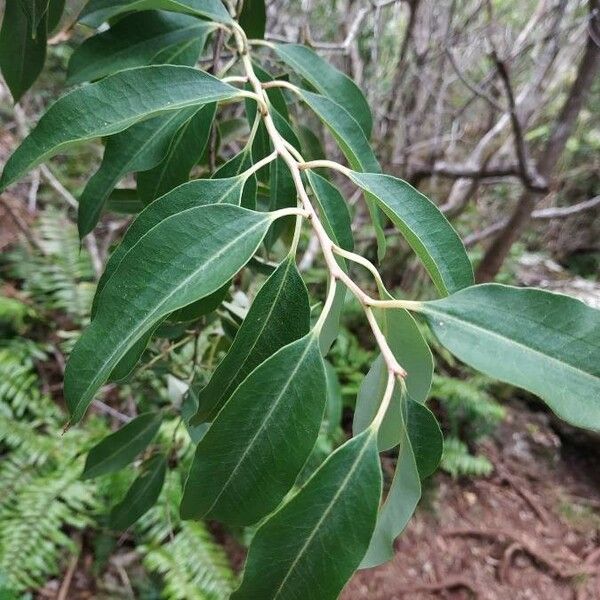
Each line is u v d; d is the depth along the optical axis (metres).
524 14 1.58
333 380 0.87
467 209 1.93
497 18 1.42
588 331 0.24
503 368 0.24
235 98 0.37
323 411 0.26
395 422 0.29
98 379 0.25
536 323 0.25
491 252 1.47
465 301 0.26
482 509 1.75
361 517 0.24
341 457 0.24
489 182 1.57
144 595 1.23
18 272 1.57
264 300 0.28
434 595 1.50
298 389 0.26
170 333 0.48
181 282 0.26
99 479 1.29
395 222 0.30
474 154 1.57
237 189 0.31
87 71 0.40
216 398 0.30
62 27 0.43
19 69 0.43
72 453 1.33
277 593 0.24
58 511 1.21
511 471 1.91
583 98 1.17
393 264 1.73
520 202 1.37
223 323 0.53
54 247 1.60
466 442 1.88
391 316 0.29
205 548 1.26
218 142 0.53
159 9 0.40
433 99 1.68
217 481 0.27
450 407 1.78
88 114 0.31
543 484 1.88
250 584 0.24
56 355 1.52
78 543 1.26
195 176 0.56
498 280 2.02
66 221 1.70
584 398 0.23
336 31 1.40
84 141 0.31
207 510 0.27
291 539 0.24
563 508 1.80
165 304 0.26
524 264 2.39
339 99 0.46
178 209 0.31
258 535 0.24
